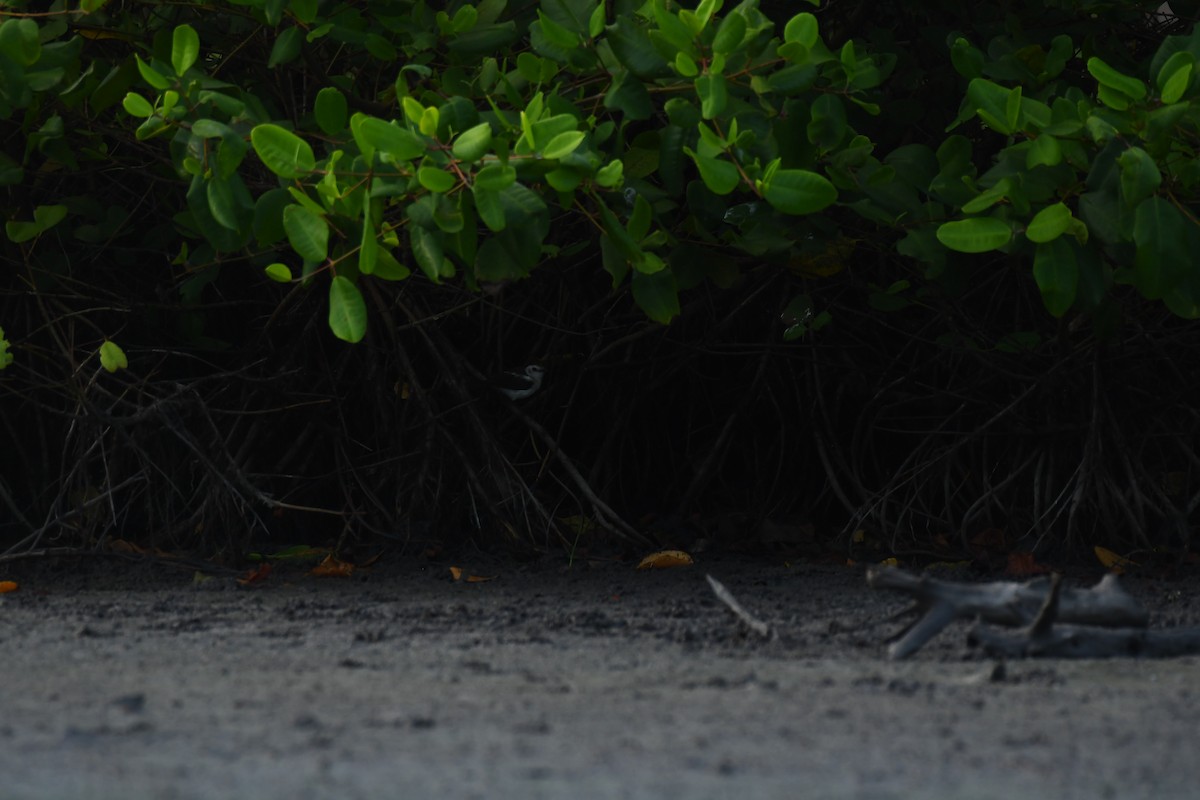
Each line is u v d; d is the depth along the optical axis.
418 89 10.34
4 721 5.55
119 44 11.34
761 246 10.32
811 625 8.54
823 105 9.81
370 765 4.84
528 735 5.29
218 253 11.04
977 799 4.50
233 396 12.76
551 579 11.12
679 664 7.01
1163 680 6.46
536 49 9.59
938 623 7.12
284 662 7.08
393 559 12.02
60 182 12.34
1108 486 12.27
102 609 9.40
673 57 8.90
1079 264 9.62
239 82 11.52
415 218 8.66
